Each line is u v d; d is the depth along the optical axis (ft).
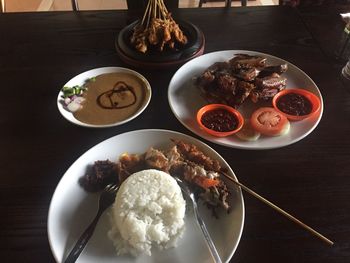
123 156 1.27
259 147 1.36
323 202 1.21
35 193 1.21
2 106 1.53
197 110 1.57
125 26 1.97
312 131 1.46
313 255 1.06
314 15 2.12
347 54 1.80
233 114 1.49
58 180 1.25
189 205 1.19
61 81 1.65
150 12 1.75
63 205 1.15
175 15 2.07
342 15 2.08
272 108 1.52
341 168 1.32
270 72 1.65
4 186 1.22
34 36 1.91
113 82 1.61
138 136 1.35
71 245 1.06
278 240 1.09
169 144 1.34
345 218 1.16
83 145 1.38
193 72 1.72
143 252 1.06
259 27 2.00
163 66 1.69
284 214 1.13
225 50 1.84
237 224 1.09
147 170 1.21
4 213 1.15
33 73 1.69
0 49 1.82
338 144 1.41
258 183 1.26
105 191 1.21
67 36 1.91
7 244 1.07
